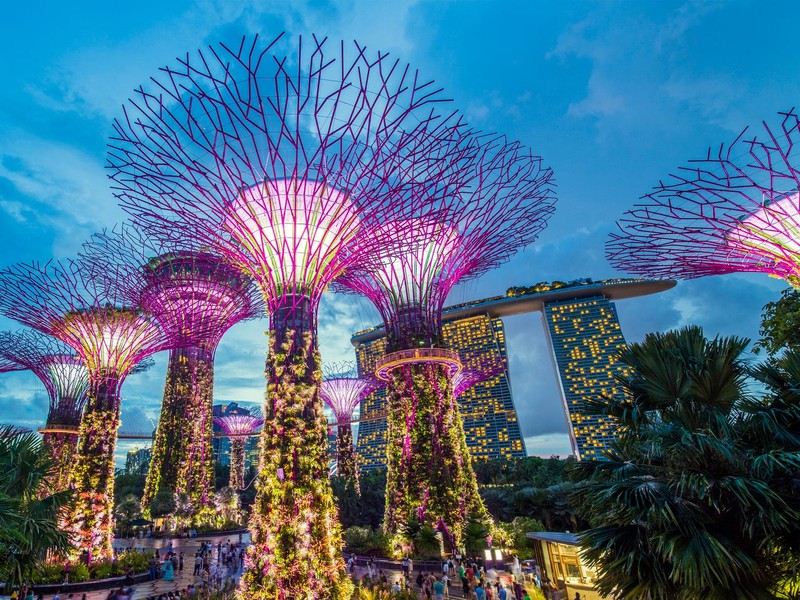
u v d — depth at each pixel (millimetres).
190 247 21062
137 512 49562
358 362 152375
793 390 7984
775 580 7234
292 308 19078
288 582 15953
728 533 7297
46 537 12883
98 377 29344
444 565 22906
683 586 7355
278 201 18234
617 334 178500
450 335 193875
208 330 30812
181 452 51406
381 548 27188
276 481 17188
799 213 16328
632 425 9398
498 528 27859
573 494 9375
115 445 28875
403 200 18422
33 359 43312
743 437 8211
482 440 166000
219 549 30781
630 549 7820
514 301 190875
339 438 52094
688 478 7484
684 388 8570
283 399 18156
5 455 13047
